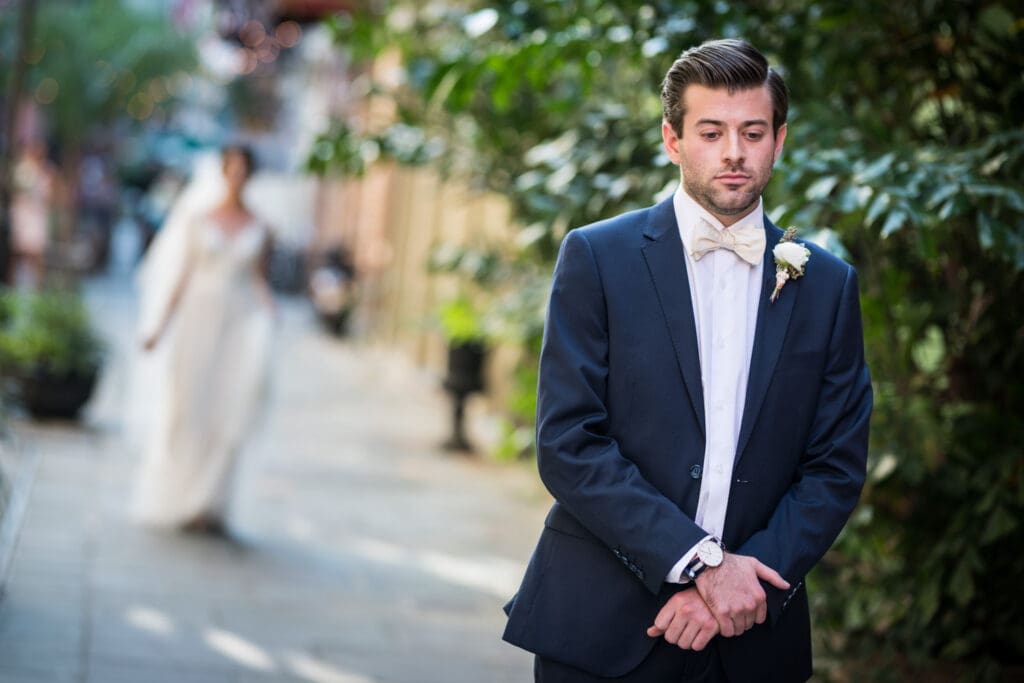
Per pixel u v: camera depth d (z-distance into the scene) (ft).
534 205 24.98
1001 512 19.89
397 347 86.79
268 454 47.06
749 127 12.10
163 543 31.94
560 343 12.46
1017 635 21.70
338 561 32.60
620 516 11.81
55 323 45.96
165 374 33.81
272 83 133.59
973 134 20.99
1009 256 17.03
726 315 12.59
